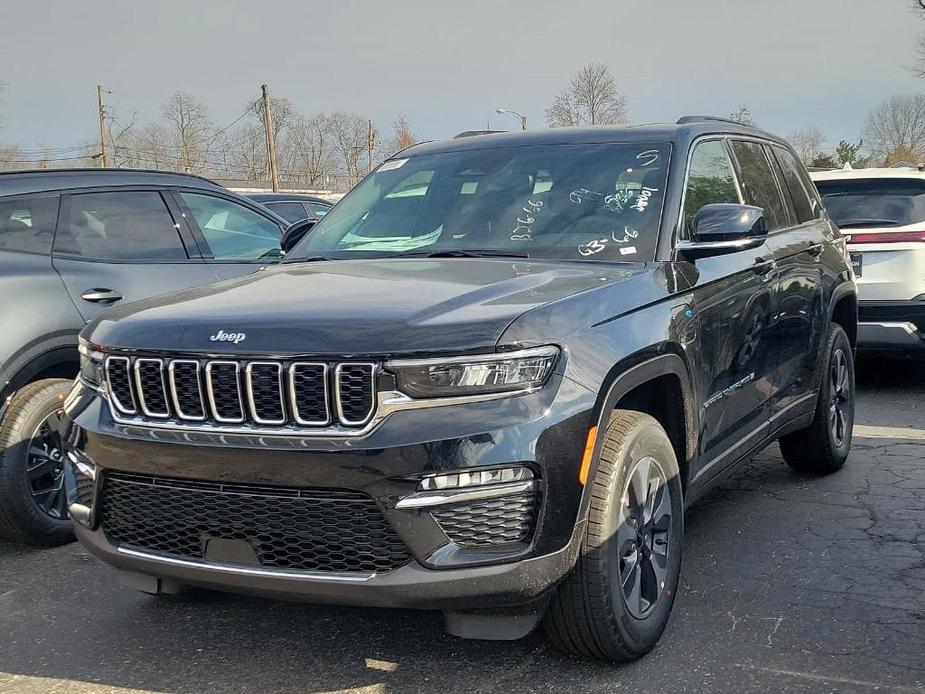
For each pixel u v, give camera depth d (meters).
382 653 3.55
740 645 3.51
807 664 3.35
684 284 3.80
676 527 3.61
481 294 3.20
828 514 5.04
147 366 3.14
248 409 2.97
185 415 3.07
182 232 5.67
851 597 3.94
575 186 4.25
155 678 3.41
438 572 2.82
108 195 5.37
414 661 3.47
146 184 5.59
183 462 3.01
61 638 3.76
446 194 4.46
